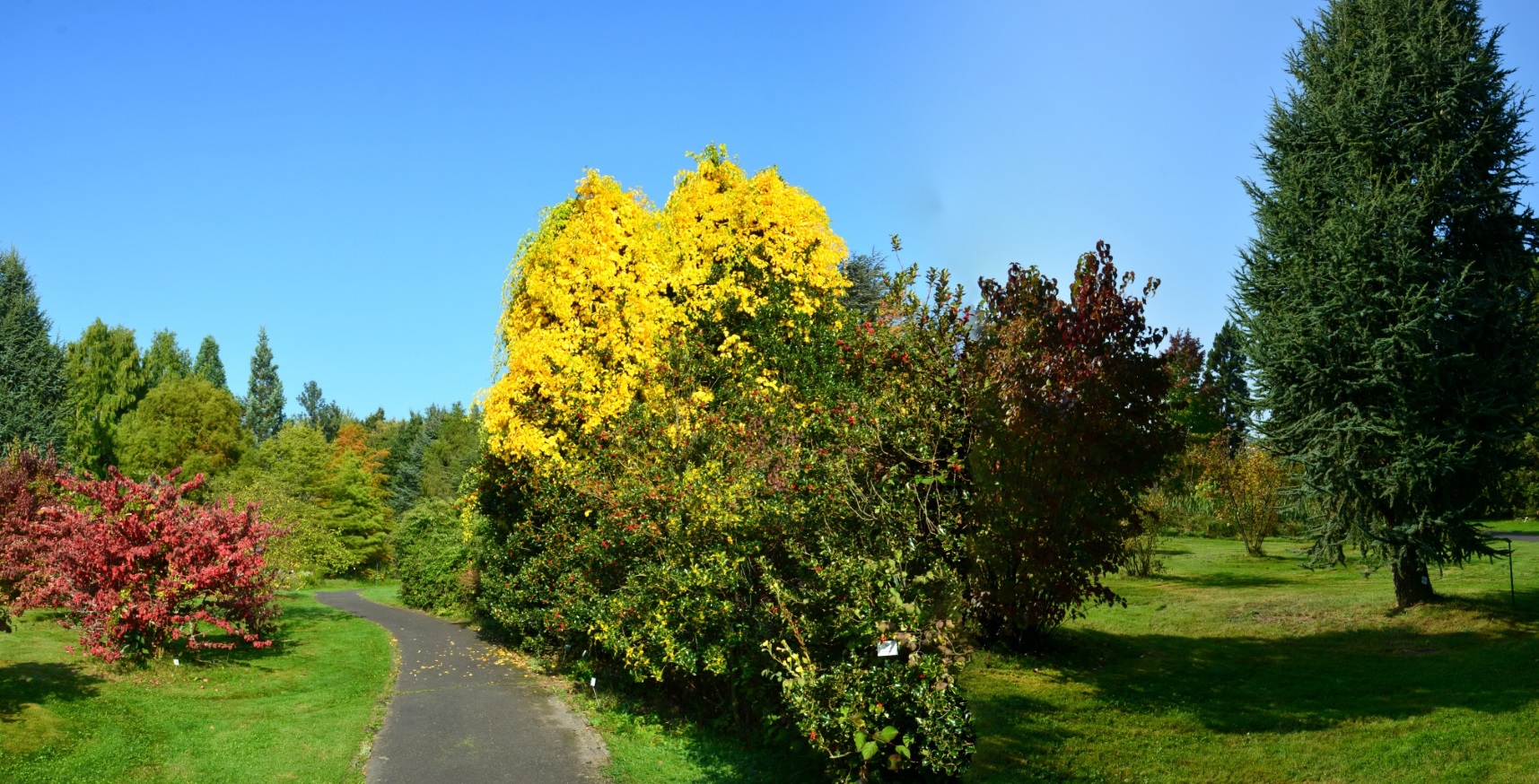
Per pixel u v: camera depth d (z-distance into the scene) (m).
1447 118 15.79
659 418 11.80
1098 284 8.03
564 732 9.47
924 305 7.95
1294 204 17.31
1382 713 9.53
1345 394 16.06
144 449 44.28
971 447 7.25
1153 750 8.40
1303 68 18.05
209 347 71.62
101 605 12.03
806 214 17.97
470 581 21.56
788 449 8.01
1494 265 15.72
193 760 8.17
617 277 15.52
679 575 8.08
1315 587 20.47
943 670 5.74
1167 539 33.34
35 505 16.77
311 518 37.34
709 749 8.20
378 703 11.07
